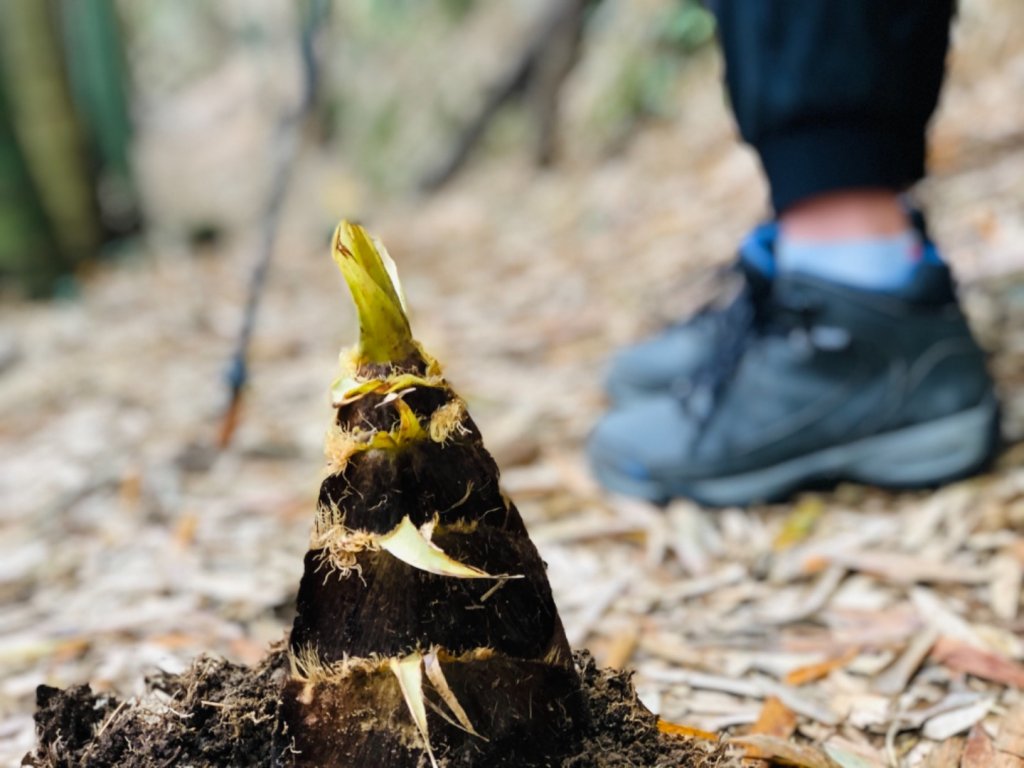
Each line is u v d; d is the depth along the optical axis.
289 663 0.28
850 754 0.40
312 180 2.64
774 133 0.60
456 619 0.27
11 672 0.53
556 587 0.59
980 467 0.64
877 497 0.65
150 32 4.19
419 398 0.27
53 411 1.06
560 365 1.02
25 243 1.68
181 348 1.27
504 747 0.27
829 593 0.55
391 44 2.95
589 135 2.11
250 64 3.70
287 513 0.73
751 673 0.47
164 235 2.12
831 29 0.57
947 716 0.42
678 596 0.56
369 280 0.27
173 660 0.51
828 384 0.64
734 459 0.66
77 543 0.71
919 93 0.59
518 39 2.45
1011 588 0.53
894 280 0.62
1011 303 0.89
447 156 2.35
